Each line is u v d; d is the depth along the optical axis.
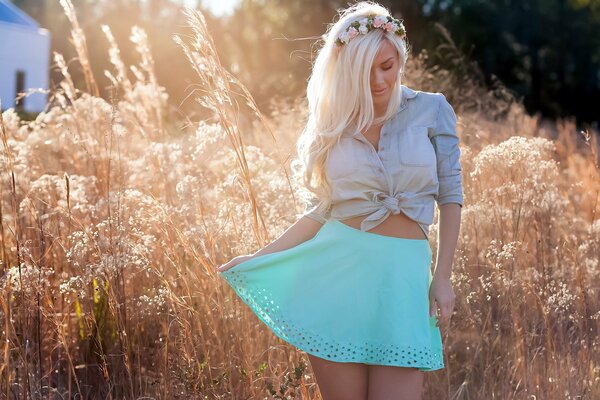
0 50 23.86
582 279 4.46
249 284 3.20
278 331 3.11
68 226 4.35
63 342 3.82
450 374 4.33
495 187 4.84
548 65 36.34
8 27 24.14
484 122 7.21
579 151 7.66
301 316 3.09
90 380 4.11
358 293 3.05
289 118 6.71
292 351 3.97
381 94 3.09
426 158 3.07
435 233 4.55
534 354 4.19
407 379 3.03
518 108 7.73
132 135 5.57
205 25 3.84
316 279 3.11
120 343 3.96
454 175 3.16
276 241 3.26
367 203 3.06
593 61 37.00
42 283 3.99
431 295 3.12
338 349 3.03
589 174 6.00
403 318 3.01
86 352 4.18
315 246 3.12
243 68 28.23
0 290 3.77
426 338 3.03
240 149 4.09
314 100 3.18
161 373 3.88
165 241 4.10
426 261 3.12
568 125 8.59
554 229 4.84
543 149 5.38
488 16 33.25
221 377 3.85
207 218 4.35
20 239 4.15
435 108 3.18
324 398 3.14
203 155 4.69
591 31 36.19
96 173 4.96
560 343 4.29
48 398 3.91
